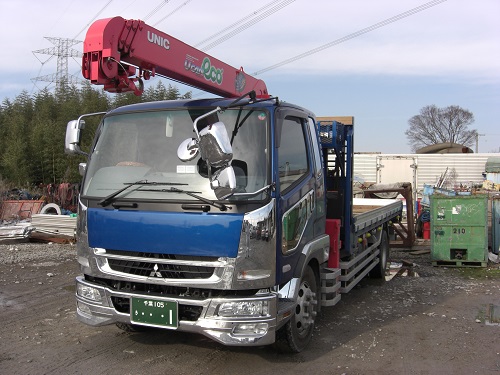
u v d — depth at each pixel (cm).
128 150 462
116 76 475
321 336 556
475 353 507
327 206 663
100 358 479
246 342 402
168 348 506
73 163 2119
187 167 427
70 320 603
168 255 417
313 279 517
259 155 421
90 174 470
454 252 1018
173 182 425
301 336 488
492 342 541
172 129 456
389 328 591
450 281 874
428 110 6303
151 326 419
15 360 473
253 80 711
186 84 587
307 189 498
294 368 461
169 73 544
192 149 409
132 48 480
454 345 530
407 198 1254
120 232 429
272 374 446
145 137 461
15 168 2167
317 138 564
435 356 497
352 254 670
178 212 412
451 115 6197
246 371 452
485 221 994
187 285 406
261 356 488
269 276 411
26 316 621
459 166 2120
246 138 427
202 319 406
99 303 444
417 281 871
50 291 756
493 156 2084
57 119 2480
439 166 2122
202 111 454
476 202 995
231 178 379
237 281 400
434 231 1018
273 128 426
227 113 438
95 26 464
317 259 521
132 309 426
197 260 408
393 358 491
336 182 666
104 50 456
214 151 380
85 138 2062
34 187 2127
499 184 1905
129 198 431
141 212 423
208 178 415
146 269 424
